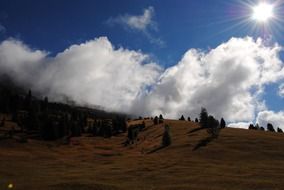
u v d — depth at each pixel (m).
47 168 83.50
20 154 114.69
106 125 184.75
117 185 55.84
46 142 150.50
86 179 63.62
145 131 184.88
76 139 165.75
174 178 62.41
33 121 179.75
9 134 151.88
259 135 129.38
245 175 63.47
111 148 146.38
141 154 115.88
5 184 58.03
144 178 64.12
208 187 52.84
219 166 76.50
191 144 115.94
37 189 52.78
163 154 106.00
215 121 142.25
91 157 113.06
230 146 106.50
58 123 170.88
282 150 99.62
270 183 54.84
